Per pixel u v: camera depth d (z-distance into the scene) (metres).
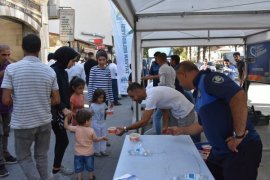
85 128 4.80
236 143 2.88
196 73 3.10
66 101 4.79
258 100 13.91
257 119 8.62
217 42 10.88
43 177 4.34
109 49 31.17
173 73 7.48
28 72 3.94
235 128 2.85
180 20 6.83
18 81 3.91
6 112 5.51
